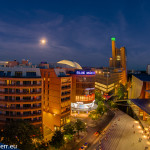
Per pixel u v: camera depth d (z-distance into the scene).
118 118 111.25
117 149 66.56
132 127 93.19
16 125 55.62
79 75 114.94
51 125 86.19
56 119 83.25
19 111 70.06
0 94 70.31
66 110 86.62
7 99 70.69
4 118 70.38
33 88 72.94
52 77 84.75
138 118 108.38
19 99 71.12
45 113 90.06
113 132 85.19
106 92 173.25
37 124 71.69
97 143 71.94
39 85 72.94
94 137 78.50
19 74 76.38
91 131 86.06
